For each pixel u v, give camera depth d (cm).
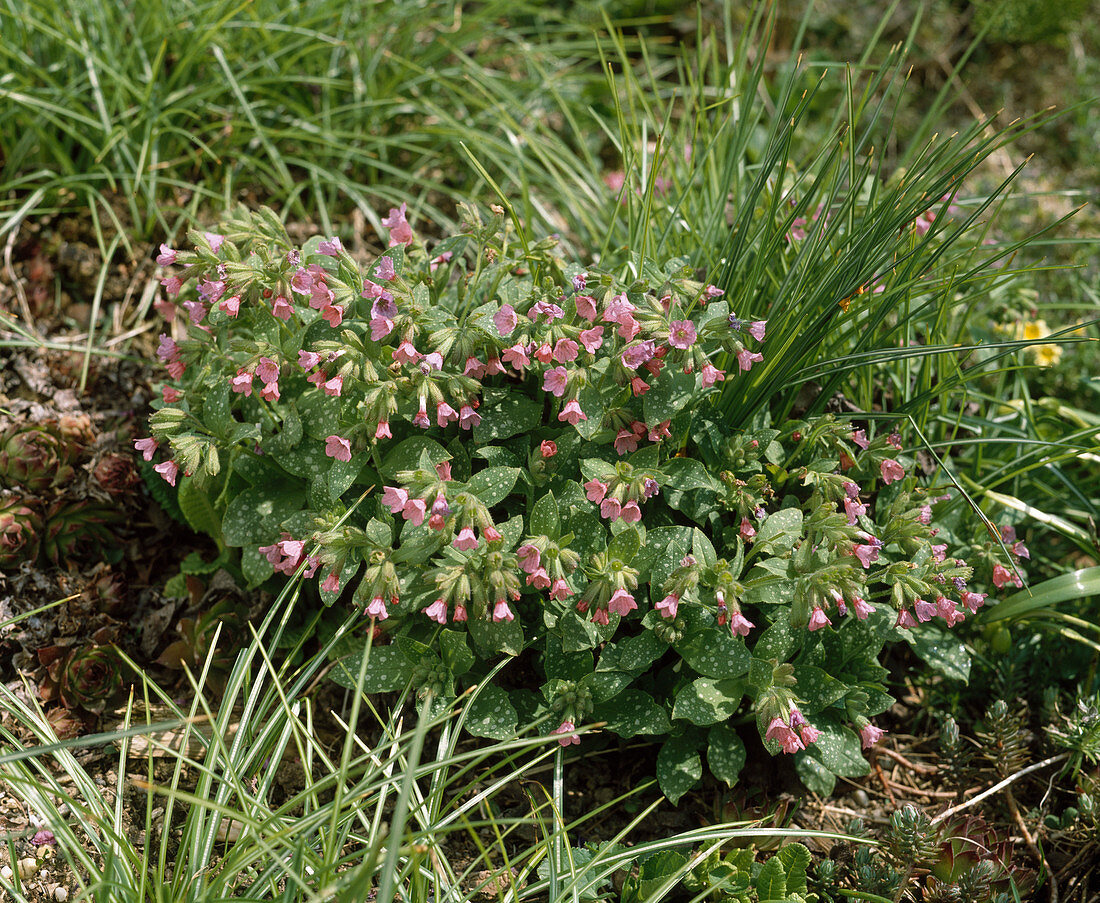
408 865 88
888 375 113
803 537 100
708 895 95
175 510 110
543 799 101
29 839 95
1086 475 118
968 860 96
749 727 103
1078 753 103
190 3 130
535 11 143
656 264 107
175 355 102
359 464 97
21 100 119
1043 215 140
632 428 98
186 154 128
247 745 99
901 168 116
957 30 166
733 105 122
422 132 133
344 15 133
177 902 88
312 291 97
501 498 96
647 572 98
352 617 99
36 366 116
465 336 96
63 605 105
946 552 107
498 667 97
